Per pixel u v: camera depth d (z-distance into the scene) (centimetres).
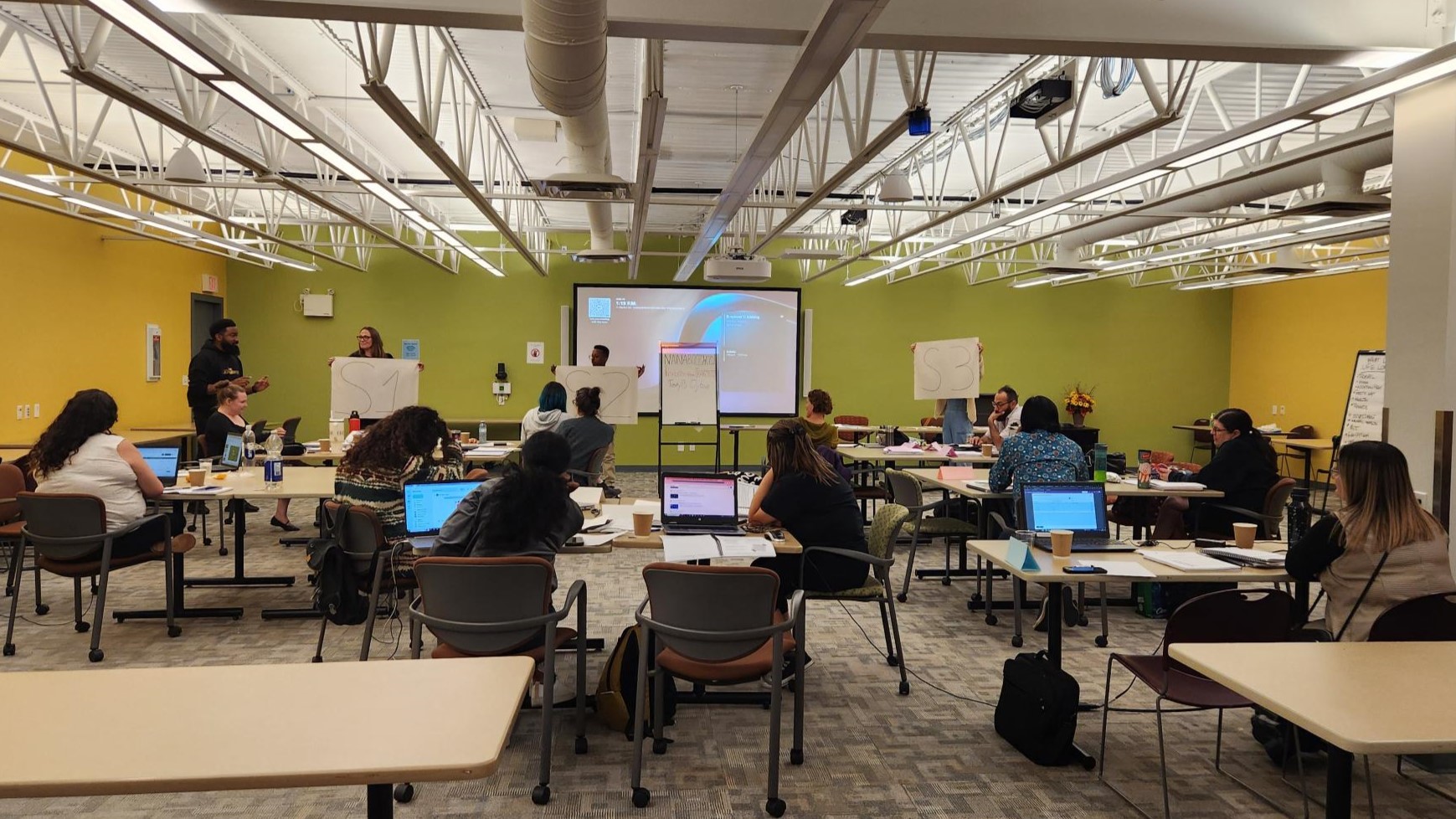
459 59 630
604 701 355
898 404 1392
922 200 1130
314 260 1288
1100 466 556
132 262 1030
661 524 411
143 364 1055
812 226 1243
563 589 599
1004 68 645
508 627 296
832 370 1381
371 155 939
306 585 595
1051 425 533
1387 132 502
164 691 188
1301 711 190
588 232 1296
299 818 284
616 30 337
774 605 295
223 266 1267
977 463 793
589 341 1337
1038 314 1428
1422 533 297
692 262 1080
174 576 514
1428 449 395
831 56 348
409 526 405
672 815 291
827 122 654
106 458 457
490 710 179
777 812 290
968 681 429
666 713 368
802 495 398
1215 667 221
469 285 1322
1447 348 388
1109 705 396
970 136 853
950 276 1403
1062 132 841
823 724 371
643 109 478
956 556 751
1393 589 296
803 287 1371
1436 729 180
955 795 308
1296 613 362
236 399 691
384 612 520
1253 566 353
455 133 862
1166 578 336
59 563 451
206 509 730
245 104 415
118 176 664
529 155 974
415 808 292
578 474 688
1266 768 332
